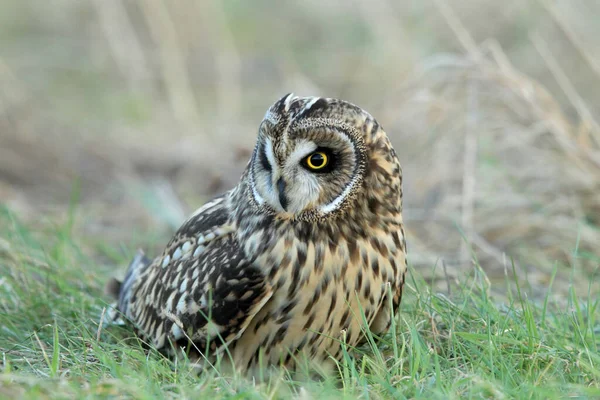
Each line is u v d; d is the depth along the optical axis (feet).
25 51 96.37
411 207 53.88
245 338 32.01
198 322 32.07
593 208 48.21
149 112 83.25
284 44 97.40
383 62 78.07
